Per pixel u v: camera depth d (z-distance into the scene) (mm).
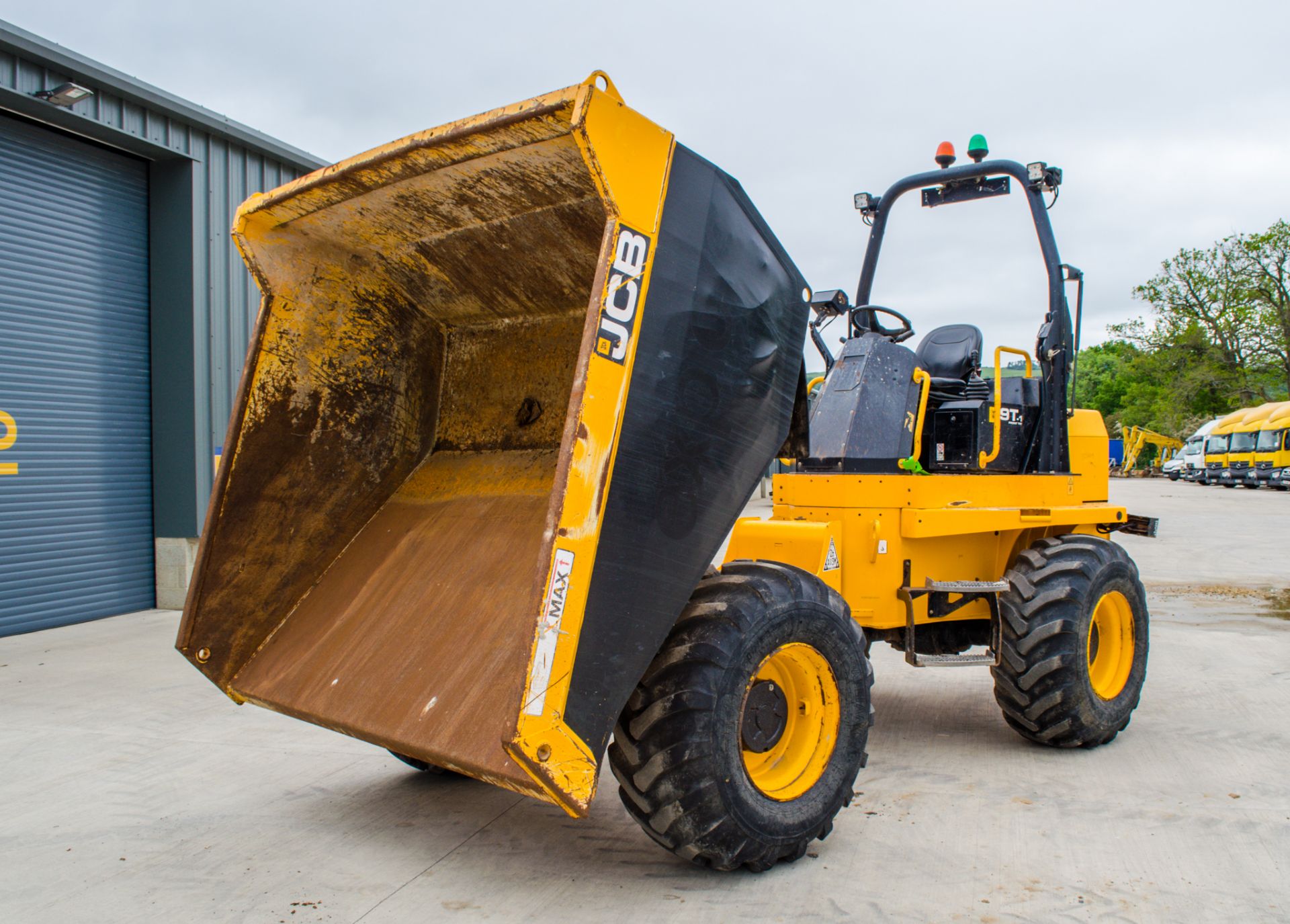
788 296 2998
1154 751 4180
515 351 3584
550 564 2250
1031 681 4012
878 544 3885
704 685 2621
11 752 4293
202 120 8172
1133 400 65750
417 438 3713
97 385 8023
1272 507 22969
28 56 6898
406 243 3348
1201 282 51312
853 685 3068
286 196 3041
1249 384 50844
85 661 6324
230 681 3361
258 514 3311
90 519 7980
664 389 2543
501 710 2586
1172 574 10484
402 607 3166
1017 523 4223
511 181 2830
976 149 4688
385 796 3680
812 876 2896
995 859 3018
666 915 2633
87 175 7906
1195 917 2615
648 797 2641
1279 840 3150
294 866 3014
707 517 2674
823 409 4309
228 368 8664
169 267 8367
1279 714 4762
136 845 3213
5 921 2676
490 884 2861
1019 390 4715
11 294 7359
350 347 3480
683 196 2602
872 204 5062
